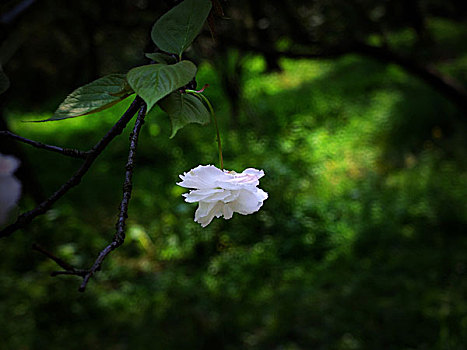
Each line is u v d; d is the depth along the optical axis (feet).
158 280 17.33
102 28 10.87
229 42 11.48
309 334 14.14
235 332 14.70
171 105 2.30
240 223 19.81
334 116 28.40
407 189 21.56
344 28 12.23
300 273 17.26
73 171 24.72
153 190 22.85
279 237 19.15
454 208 19.86
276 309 15.25
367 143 25.68
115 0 9.93
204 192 2.77
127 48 12.09
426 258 17.11
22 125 28.66
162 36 2.40
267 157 23.70
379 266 17.29
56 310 15.48
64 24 11.32
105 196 22.67
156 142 25.99
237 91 22.80
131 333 14.85
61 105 2.22
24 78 23.84
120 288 17.12
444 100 26.76
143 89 2.04
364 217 19.86
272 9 11.80
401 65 11.99
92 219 21.33
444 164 22.97
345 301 15.31
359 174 23.44
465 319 13.69
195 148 25.29
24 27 11.72
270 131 26.63
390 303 14.94
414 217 19.84
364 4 11.69
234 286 16.70
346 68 32.65
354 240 18.63
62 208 20.67
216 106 29.17
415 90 28.19
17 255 17.53
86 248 18.70
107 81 2.30
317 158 24.36
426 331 13.80
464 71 26.94
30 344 14.17
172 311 15.65
